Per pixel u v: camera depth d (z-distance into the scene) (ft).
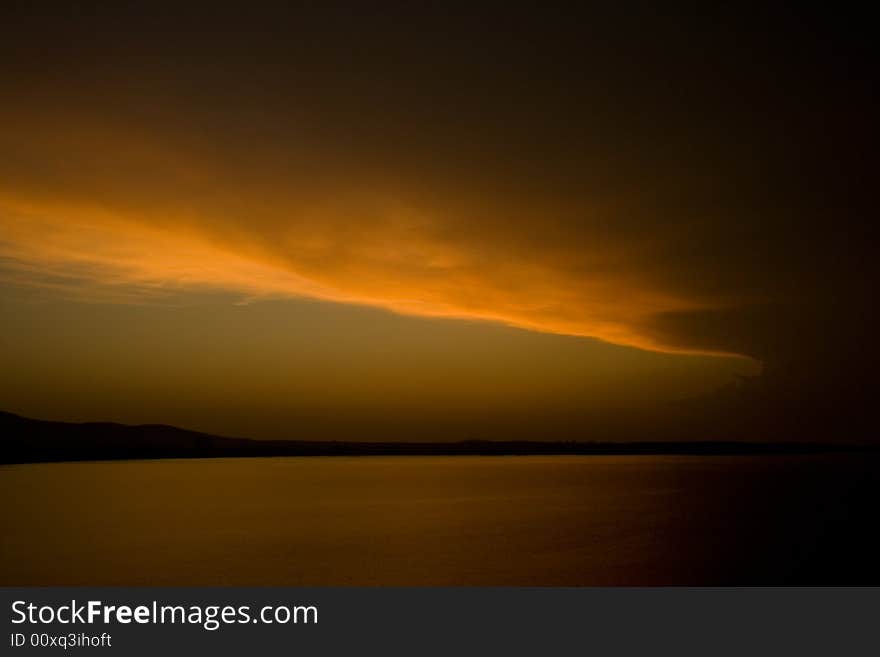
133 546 38.24
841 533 43.52
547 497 67.21
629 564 34.01
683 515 52.65
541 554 36.37
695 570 32.78
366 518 50.16
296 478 91.71
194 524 46.70
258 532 43.19
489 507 57.98
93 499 62.34
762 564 34.14
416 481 87.97
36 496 64.90
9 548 37.68
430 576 31.50
